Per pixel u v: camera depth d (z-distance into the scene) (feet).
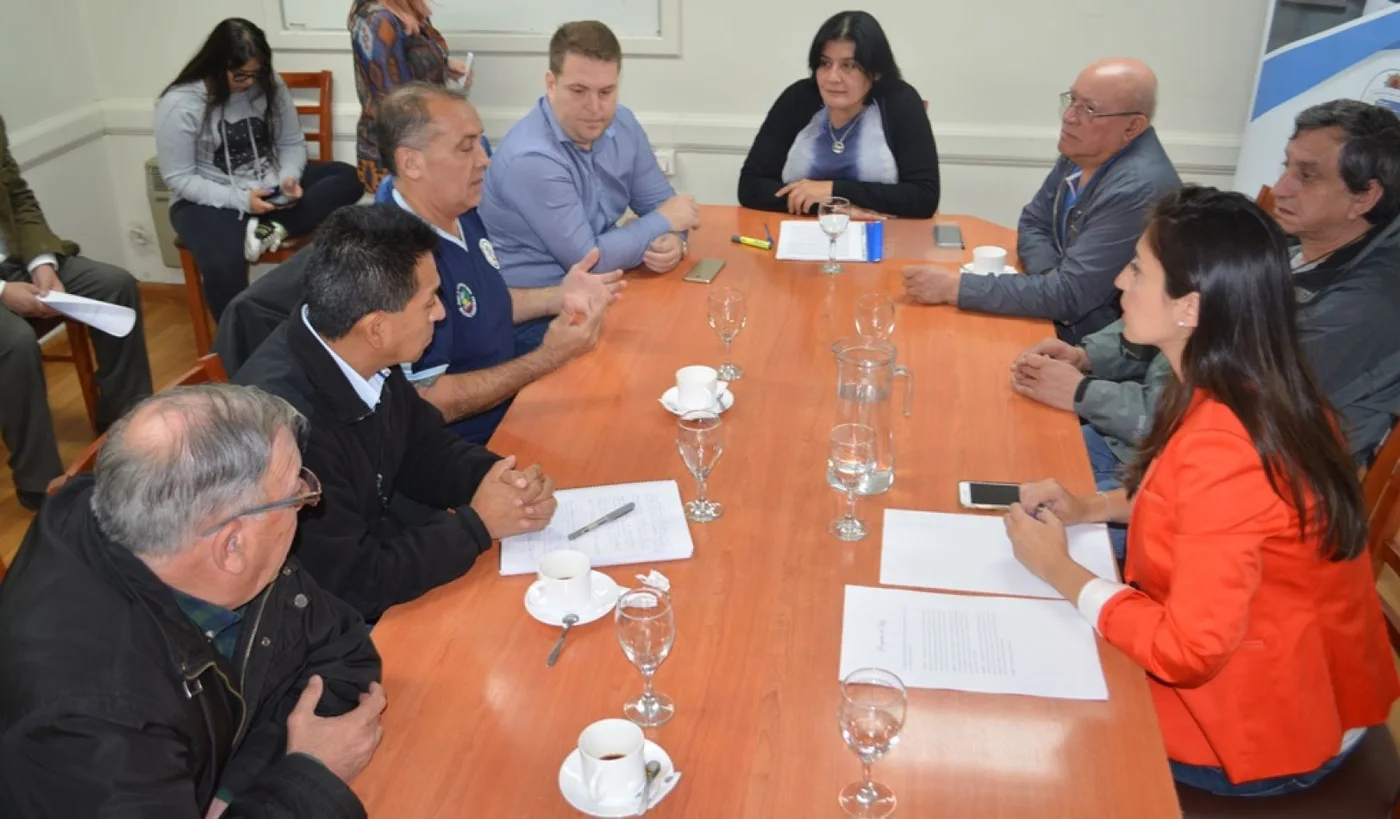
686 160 14.39
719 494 6.02
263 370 5.81
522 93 14.24
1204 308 4.83
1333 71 11.10
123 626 4.11
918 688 4.63
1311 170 6.73
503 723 4.49
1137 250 5.19
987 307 8.47
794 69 13.67
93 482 4.65
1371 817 5.14
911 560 5.44
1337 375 6.73
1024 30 13.01
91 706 3.92
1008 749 4.33
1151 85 8.59
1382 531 6.12
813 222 10.41
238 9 14.14
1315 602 5.06
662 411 6.94
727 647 4.87
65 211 14.28
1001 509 5.86
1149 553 5.22
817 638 4.93
